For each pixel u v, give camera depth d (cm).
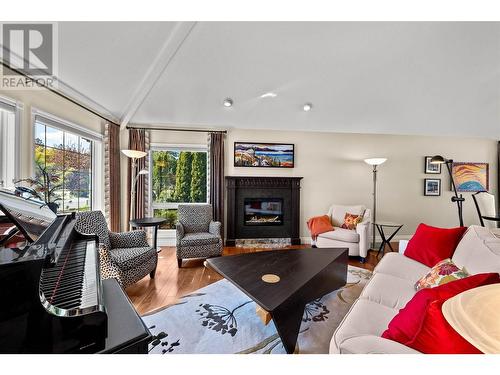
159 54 209
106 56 197
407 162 460
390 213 458
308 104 316
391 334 99
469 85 285
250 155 426
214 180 409
